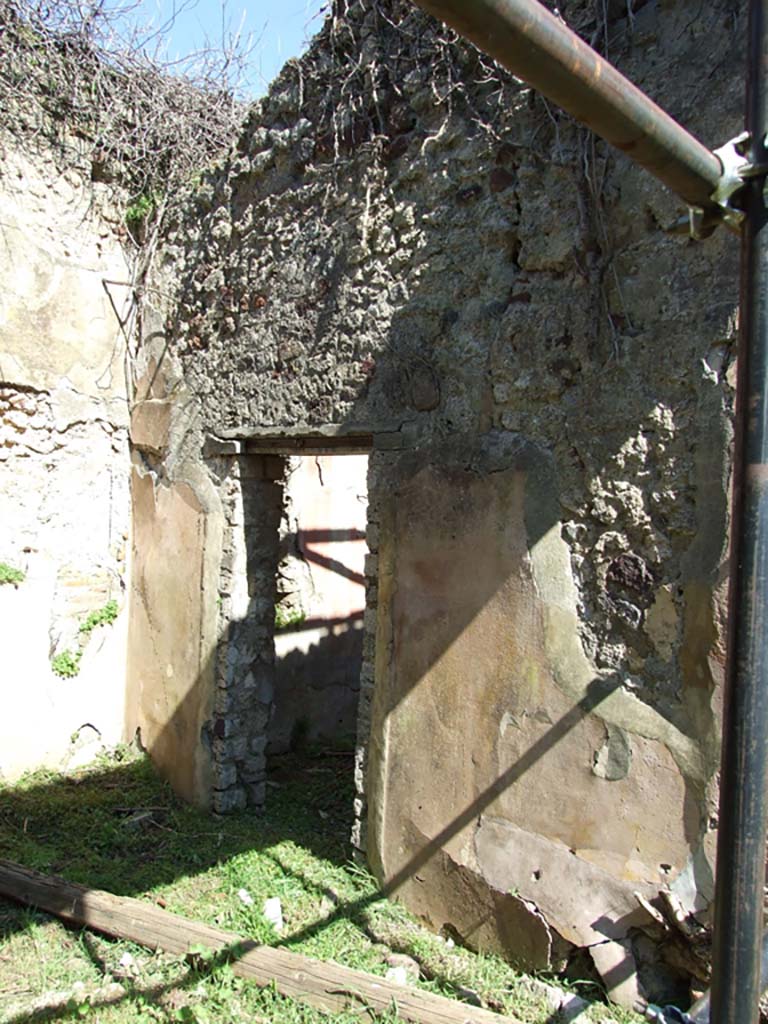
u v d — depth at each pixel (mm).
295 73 3891
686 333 2471
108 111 4914
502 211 3012
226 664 4320
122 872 3682
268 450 4160
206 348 4484
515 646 2912
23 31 4605
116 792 4598
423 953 2984
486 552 3018
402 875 3285
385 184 3439
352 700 6164
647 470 2564
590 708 2693
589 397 2725
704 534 2418
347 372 3586
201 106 5117
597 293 2711
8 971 2895
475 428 3072
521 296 2947
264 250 4082
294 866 3689
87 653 5086
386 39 3428
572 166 2781
